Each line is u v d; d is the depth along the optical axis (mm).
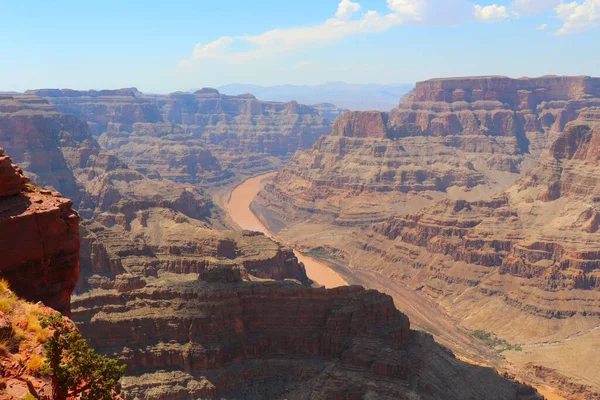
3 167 45188
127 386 115500
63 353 28531
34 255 44781
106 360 28266
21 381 28609
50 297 46125
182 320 126438
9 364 29453
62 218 47125
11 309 34156
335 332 125500
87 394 27172
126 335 124500
